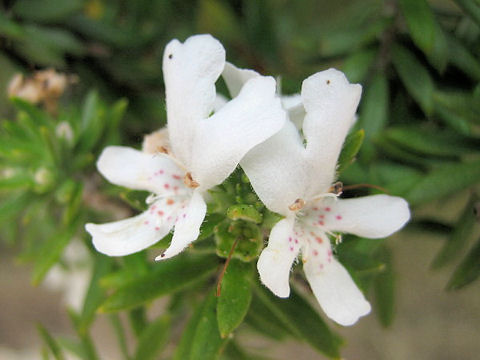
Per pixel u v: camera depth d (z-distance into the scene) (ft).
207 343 0.20
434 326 0.60
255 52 0.32
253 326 0.26
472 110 0.22
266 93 0.16
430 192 0.23
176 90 0.18
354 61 0.25
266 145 0.17
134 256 0.24
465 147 0.23
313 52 0.30
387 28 0.25
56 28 0.31
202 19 0.32
